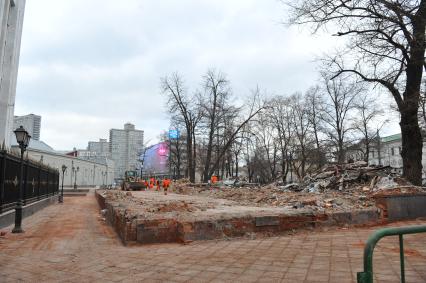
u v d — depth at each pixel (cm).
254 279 572
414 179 1775
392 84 1806
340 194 1603
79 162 9231
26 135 1240
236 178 5662
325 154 4656
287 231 1036
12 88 3481
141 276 612
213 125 4809
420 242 820
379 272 581
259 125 5294
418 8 1446
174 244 903
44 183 2588
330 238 932
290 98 5297
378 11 1471
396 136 7250
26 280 608
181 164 6244
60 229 1291
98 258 770
